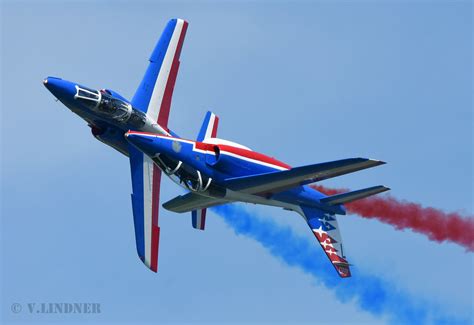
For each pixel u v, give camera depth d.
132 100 111.94
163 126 113.12
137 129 110.25
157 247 108.56
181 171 105.44
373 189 113.12
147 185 109.56
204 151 106.19
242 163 107.19
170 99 114.88
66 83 106.06
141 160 110.00
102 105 107.00
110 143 110.50
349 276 114.88
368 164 102.00
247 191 109.00
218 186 107.31
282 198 112.50
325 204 114.94
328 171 104.31
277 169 109.12
